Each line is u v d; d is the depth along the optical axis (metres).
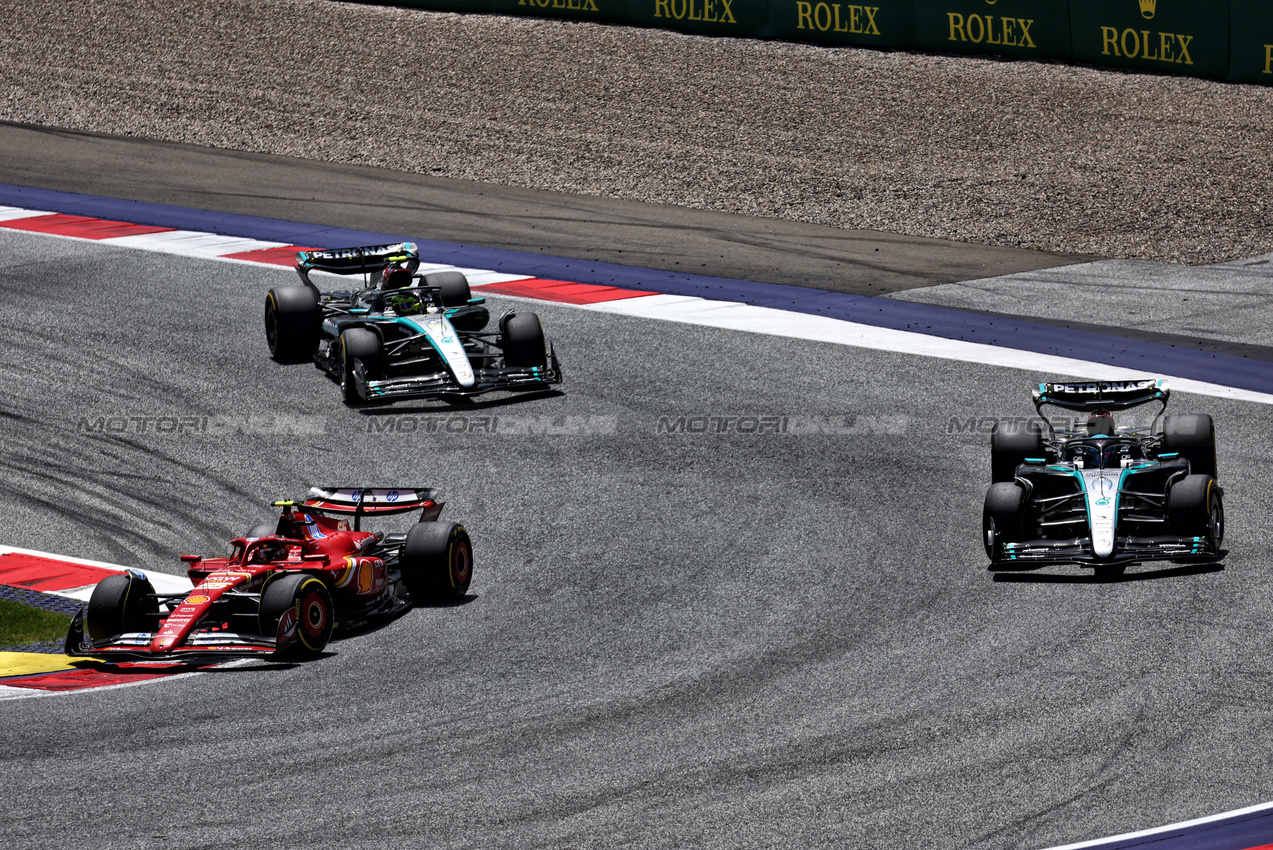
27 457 67.12
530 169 123.69
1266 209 110.31
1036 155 122.81
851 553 54.12
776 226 110.12
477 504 61.41
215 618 48.50
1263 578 48.72
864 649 44.81
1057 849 31.59
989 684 41.22
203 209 111.69
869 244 105.62
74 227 105.88
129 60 149.38
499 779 36.16
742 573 52.78
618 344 82.12
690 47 150.00
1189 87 134.75
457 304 78.12
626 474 63.78
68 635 46.78
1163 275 97.81
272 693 43.19
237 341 81.88
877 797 34.44
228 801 35.22
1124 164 119.81
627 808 34.31
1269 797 33.50
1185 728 37.47
